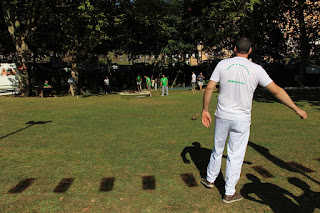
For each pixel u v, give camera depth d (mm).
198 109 12453
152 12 26938
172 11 31359
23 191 3629
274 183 3861
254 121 8875
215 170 3631
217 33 23938
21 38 20531
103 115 10781
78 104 15289
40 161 4922
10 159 5043
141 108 13078
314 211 3070
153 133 7262
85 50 25062
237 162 3268
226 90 3199
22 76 21094
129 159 5008
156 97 20047
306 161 4785
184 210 3121
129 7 25250
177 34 31984
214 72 3299
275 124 8297
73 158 5090
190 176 4160
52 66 36031
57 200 3363
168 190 3662
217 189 3715
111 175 4211
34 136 6996
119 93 25875
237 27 24734
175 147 5812
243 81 3107
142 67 33875
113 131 7574
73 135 7098
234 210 3123
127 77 31938
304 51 27953
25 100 17781
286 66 34969
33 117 10336
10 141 6457
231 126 3230
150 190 3658
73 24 23938
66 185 3830
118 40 28547
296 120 8953
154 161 4887
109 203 3285
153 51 32938
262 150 5500
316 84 33406
